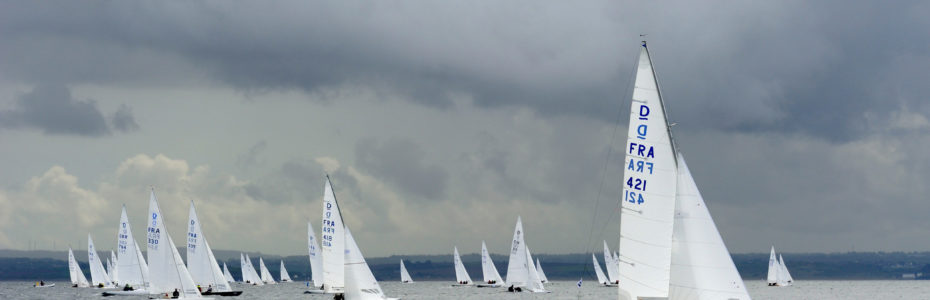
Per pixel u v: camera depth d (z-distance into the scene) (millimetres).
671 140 82875
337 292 182375
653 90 83312
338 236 182250
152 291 187000
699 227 82688
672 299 83125
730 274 81812
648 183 83750
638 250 84688
